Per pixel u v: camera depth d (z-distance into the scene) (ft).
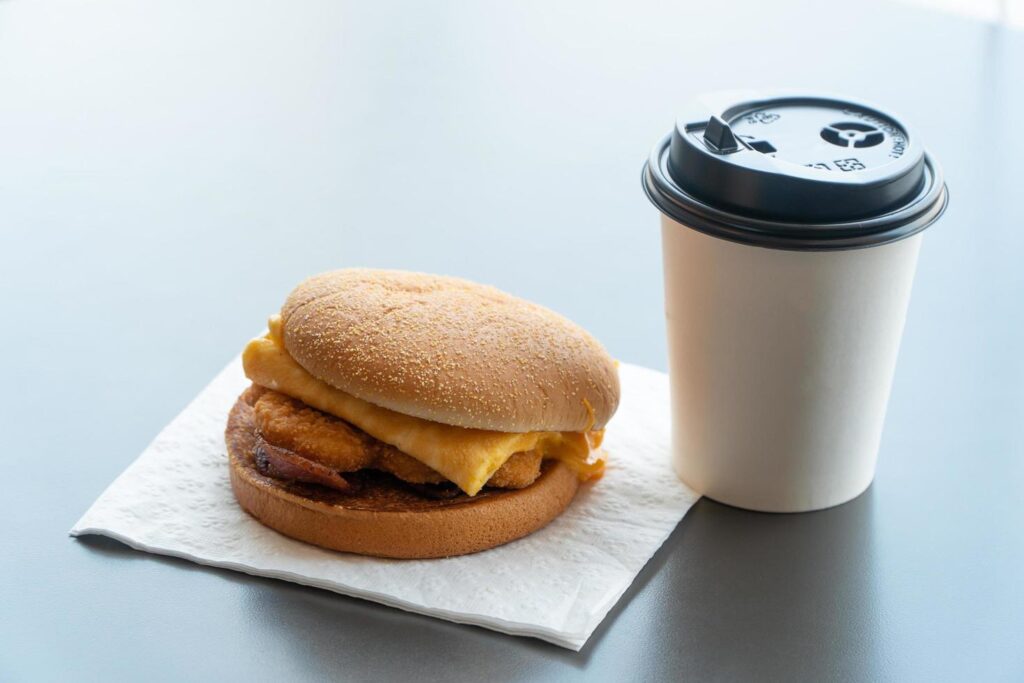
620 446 2.00
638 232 2.58
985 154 2.77
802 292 1.77
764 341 1.80
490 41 3.32
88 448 1.95
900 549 1.84
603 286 2.41
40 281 2.31
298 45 3.27
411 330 1.80
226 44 3.26
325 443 1.79
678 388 1.90
